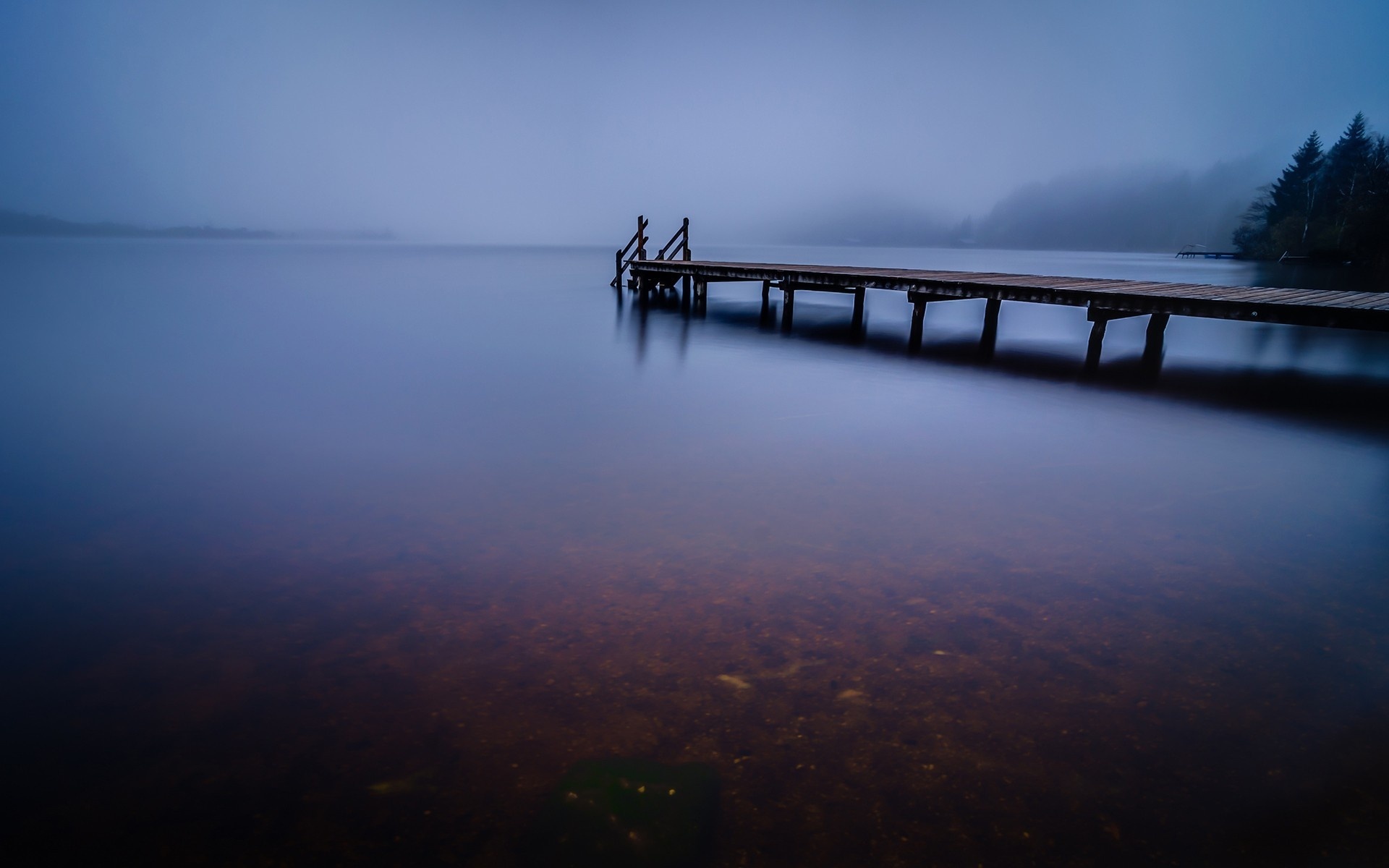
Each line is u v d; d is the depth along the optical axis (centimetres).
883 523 371
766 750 194
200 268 3416
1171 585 298
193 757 191
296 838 164
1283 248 6203
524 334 1234
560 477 452
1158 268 4906
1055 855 160
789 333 1273
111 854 160
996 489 432
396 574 307
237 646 248
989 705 214
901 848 161
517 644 248
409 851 160
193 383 775
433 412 642
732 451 516
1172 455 506
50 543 341
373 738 199
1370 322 673
